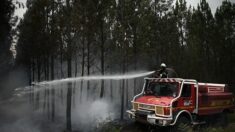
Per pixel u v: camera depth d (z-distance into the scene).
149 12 26.09
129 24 25.23
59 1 25.84
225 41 32.91
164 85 12.63
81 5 23.92
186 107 12.20
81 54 27.73
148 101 12.27
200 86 13.20
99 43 25.45
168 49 27.64
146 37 25.50
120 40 25.41
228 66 32.19
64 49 24.89
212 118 14.19
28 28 32.00
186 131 11.34
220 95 14.33
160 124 11.50
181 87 12.11
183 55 27.83
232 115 17.00
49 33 29.89
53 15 28.39
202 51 31.33
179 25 30.91
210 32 33.06
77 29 24.00
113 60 27.41
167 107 11.46
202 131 12.38
